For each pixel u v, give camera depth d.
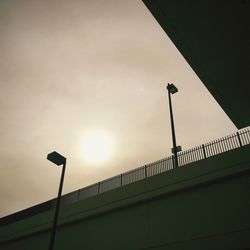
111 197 18.05
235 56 14.87
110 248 16.53
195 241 13.31
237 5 12.23
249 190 12.87
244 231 12.12
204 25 13.38
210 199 13.88
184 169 15.34
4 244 25.48
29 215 25.30
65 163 15.40
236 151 13.83
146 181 16.72
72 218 19.75
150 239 14.99
